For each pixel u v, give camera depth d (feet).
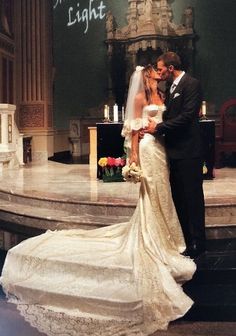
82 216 16.07
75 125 40.40
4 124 28.09
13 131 29.32
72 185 20.70
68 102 41.68
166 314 9.75
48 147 36.42
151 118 11.66
